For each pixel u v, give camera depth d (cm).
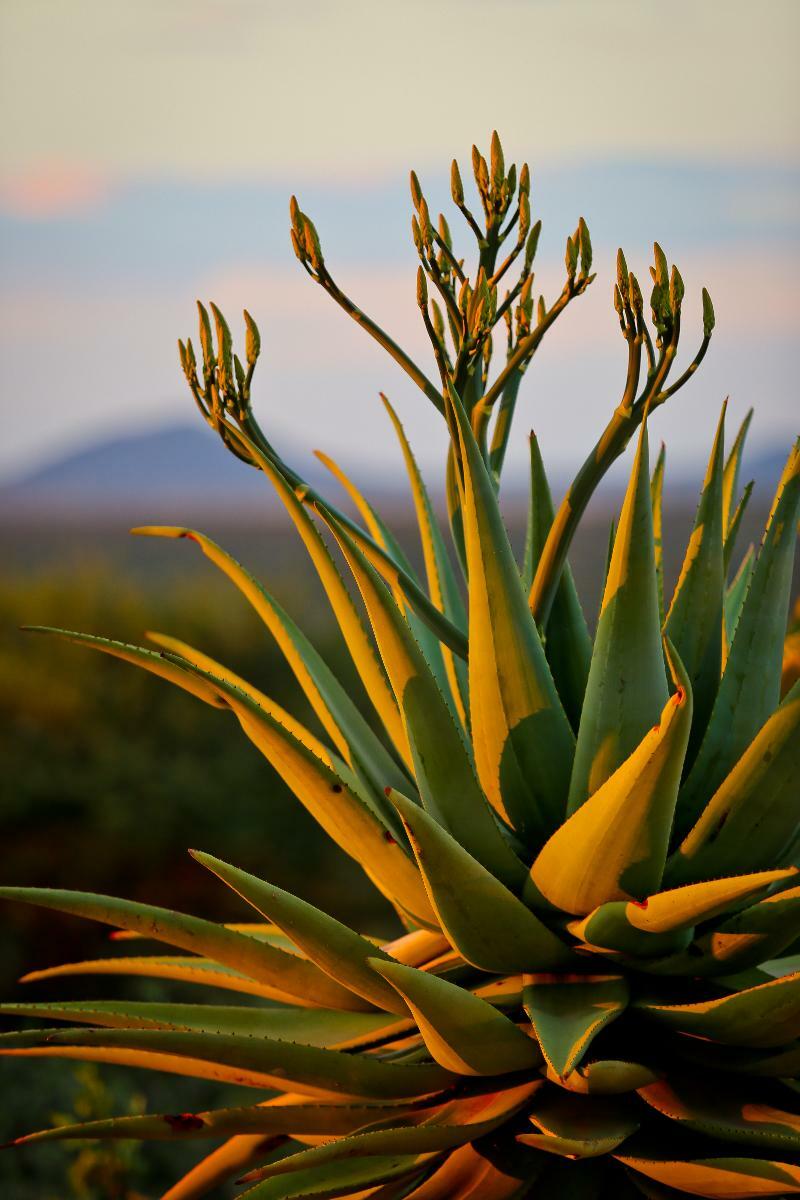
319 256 387
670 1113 374
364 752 406
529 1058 375
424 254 383
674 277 372
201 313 389
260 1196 380
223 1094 912
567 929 380
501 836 382
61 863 1323
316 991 386
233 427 390
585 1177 381
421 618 393
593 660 380
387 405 422
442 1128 367
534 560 412
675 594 397
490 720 386
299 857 1364
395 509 9512
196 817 1365
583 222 379
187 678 393
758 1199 371
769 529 389
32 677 1480
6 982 1211
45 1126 852
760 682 389
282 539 6259
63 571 1712
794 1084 383
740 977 385
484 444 392
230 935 382
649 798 365
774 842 378
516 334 401
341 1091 377
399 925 1289
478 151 383
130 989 1179
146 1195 784
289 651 407
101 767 1403
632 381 378
